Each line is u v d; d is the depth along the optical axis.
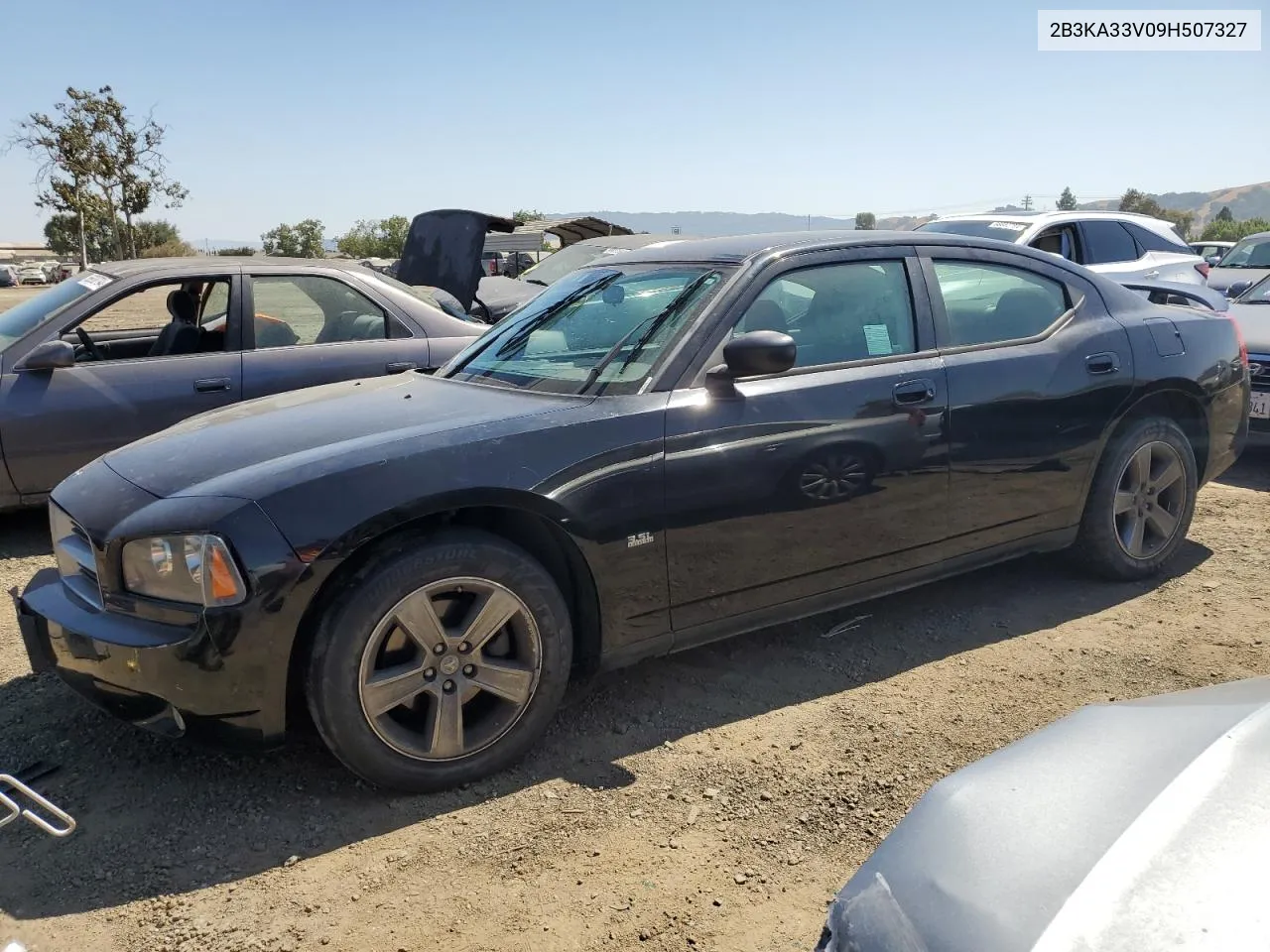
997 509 3.88
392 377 4.02
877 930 1.45
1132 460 4.28
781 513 3.34
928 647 3.86
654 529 3.11
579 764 3.03
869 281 3.72
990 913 1.38
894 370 3.59
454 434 2.91
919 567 3.73
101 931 2.31
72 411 5.17
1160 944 1.26
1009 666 3.66
